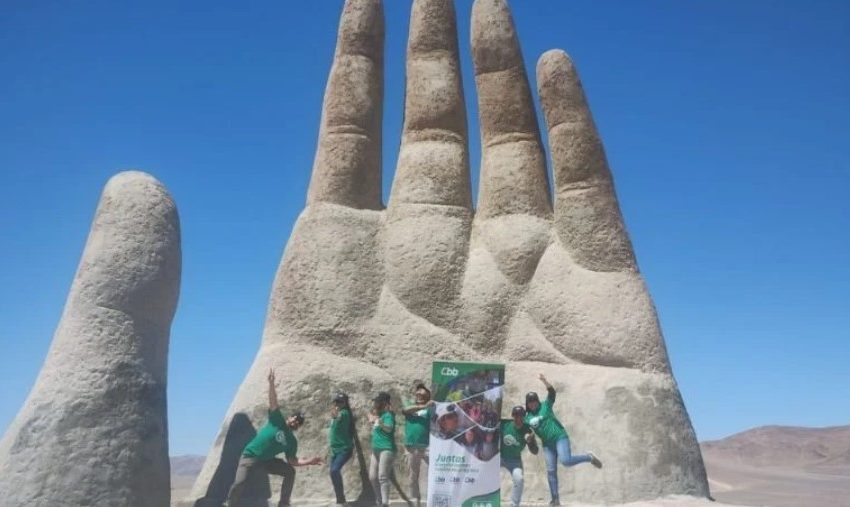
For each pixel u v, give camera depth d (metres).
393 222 15.25
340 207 15.18
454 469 10.21
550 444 11.89
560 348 14.13
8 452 11.06
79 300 11.83
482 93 16.14
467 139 16.27
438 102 15.95
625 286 14.20
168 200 12.74
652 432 12.98
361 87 15.84
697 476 13.14
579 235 14.59
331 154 15.49
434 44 16.36
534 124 15.96
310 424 13.27
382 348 14.27
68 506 10.73
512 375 14.11
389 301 14.66
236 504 11.75
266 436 11.78
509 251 14.88
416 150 15.73
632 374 13.54
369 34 16.19
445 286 14.74
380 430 11.90
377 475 12.16
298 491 12.80
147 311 12.06
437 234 14.99
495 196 15.45
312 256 14.68
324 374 13.72
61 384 11.27
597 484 12.77
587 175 14.87
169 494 11.81
